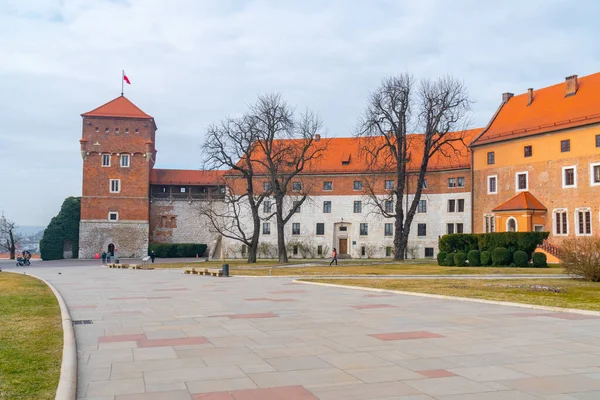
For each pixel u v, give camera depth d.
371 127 58.84
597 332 13.19
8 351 10.63
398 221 58.72
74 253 86.31
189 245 84.81
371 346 11.54
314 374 9.16
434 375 9.05
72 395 7.61
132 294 24.64
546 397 7.75
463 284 27.55
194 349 11.33
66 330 13.26
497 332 13.22
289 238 79.12
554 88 60.88
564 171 54.56
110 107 86.00
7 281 33.12
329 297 22.39
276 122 60.41
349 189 78.12
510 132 60.50
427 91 58.44
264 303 20.19
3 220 104.00
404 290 24.36
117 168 84.12
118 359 10.40
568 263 30.28
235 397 7.87
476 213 64.50
